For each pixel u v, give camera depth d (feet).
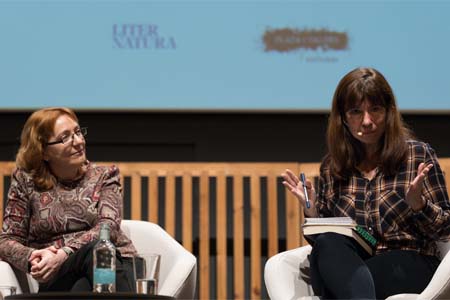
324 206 15.01
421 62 19.86
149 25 19.92
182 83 19.86
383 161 14.47
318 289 13.79
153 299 11.37
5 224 15.11
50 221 14.93
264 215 20.77
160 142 20.72
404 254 13.93
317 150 20.68
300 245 18.42
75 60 19.74
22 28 19.74
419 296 13.16
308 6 20.03
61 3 19.85
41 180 15.07
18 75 19.62
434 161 14.51
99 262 12.37
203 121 20.77
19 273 14.97
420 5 19.95
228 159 20.74
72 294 11.31
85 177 15.30
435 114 20.03
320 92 19.88
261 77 19.90
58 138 14.96
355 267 13.16
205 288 18.48
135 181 18.48
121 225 15.74
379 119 14.32
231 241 20.70
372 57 19.90
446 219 13.85
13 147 20.56
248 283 20.39
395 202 14.37
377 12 19.98
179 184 20.72
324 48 19.94
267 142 20.74
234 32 19.98
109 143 20.72
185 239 18.54
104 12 19.88
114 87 19.75
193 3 19.99
